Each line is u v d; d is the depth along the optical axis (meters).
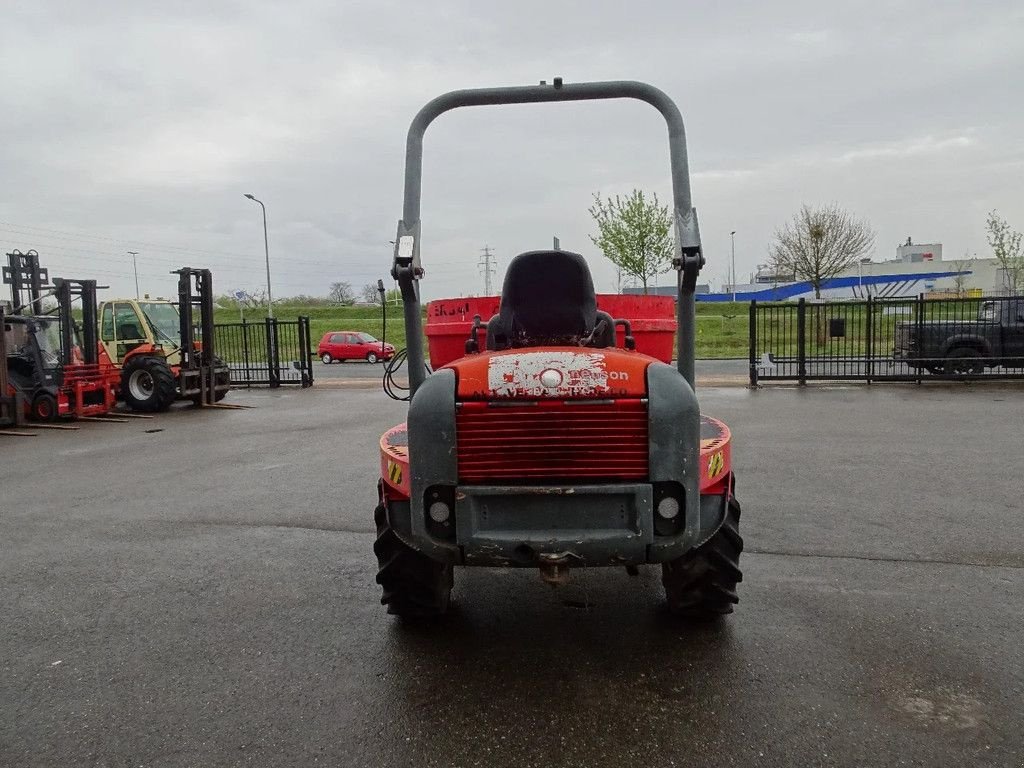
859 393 14.92
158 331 16.97
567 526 3.18
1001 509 6.27
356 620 4.31
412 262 3.79
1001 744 2.93
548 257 3.96
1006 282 43.91
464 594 4.67
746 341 31.69
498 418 3.19
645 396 3.19
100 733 3.18
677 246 3.69
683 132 3.93
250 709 3.34
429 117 4.15
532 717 3.21
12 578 5.21
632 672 3.58
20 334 14.74
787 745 2.95
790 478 7.53
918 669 3.54
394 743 3.04
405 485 3.54
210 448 10.69
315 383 21.11
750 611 4.26
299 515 6.71
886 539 5.53
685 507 3.17
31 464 9.86
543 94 4.09
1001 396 14.02
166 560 5.52
